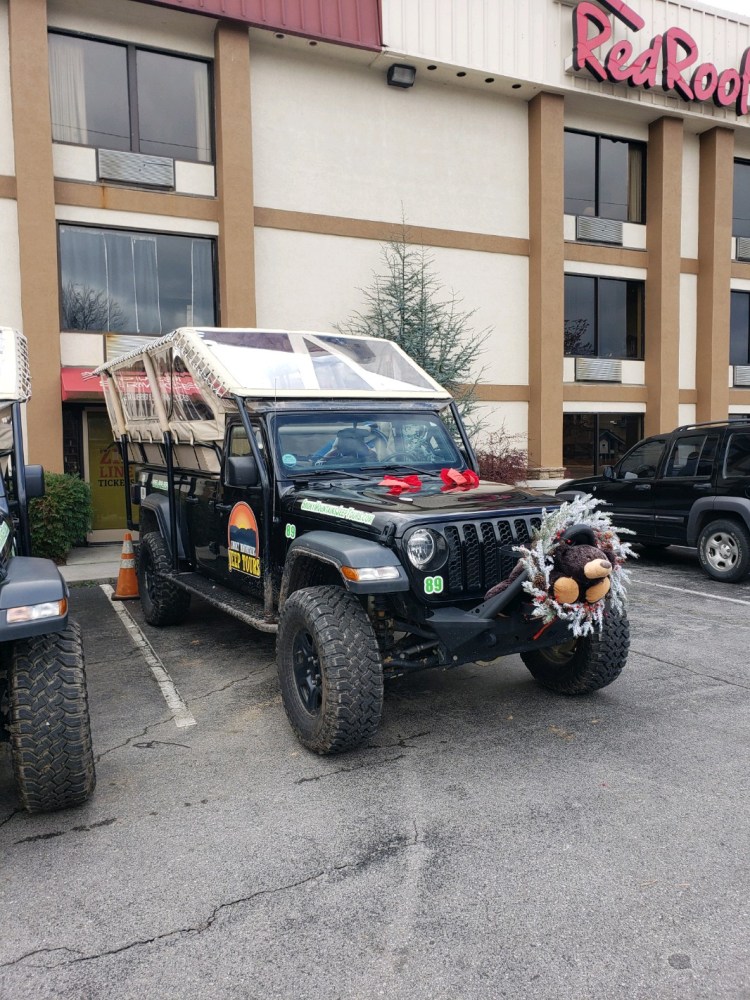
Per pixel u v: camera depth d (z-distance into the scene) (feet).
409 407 18.22
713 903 9.09
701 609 24.43
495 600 12.50
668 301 51.72
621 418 53.26
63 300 37.17
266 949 8.41
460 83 44.98
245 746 13.99
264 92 40.50
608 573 12.14
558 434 48.29
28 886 9.68
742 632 21.58
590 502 12.50
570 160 50.52
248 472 15.40
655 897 9.22
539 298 47.21
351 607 13.21
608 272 51.31
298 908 9.14
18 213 34.63
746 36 52.01
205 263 40.06
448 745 13.82
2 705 12.04
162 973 8.05
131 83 38.06
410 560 12.67
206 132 39.86
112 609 25.29
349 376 18.01
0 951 8.44
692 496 29.53
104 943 8.55
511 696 16.37
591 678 15.42
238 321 39.24
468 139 45.83
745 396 56.13
